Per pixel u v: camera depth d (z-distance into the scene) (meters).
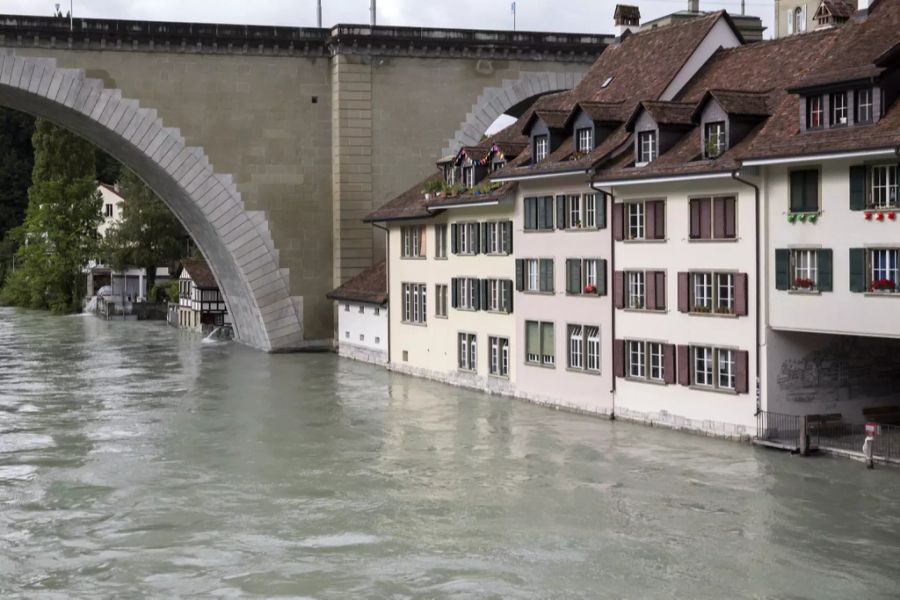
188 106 60.66
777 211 32.28
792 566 23.28
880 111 29.55
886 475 29.72
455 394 46.25
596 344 39.53
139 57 59.62
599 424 37.94
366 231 63.28
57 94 58.31
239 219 62.09
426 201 50.50
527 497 29.05
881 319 29.70
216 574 23.89
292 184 62.78
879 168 29.70
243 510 28.58
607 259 38.50
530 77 65.75
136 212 105.06
